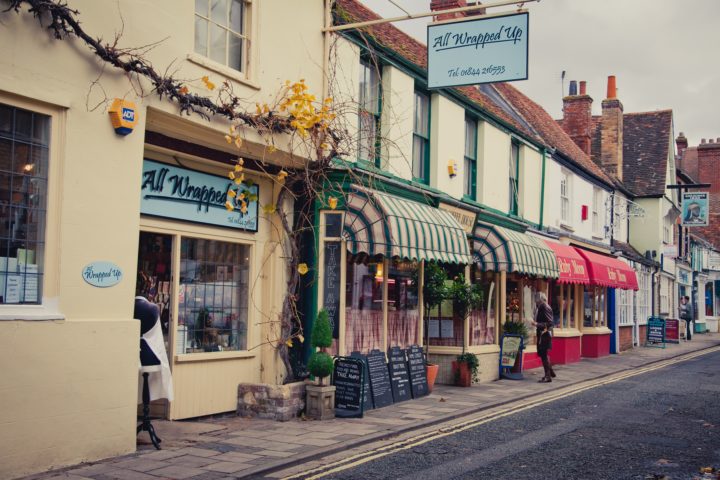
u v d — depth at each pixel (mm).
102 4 7305
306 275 11031
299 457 7453
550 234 20172
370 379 11125
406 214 11273
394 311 12672
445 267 15266
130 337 7422
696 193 33406
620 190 29641
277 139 9789
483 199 16328
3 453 6250
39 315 6594
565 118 28562
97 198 7219
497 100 20375
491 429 9609
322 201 10789
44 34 6703
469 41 10305
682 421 10414
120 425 7312
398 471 7141
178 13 8312
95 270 7176
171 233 9008
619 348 25078
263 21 9750
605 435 9258
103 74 7289
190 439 8188
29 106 6672
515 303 17781
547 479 6941
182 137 8867
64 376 6777
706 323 44812
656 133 33719
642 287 29672
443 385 14406
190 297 9445
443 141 14477
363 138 11625
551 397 13039
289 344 10281
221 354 9672
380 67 12789
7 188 6566
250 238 10344
